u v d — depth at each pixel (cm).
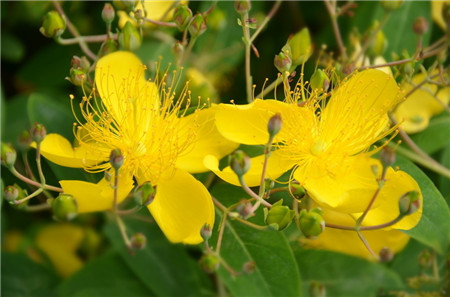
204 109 28
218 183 28
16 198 27
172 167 27
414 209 26
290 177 27
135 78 28
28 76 31
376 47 29
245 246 27
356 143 28
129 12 29
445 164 30
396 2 29
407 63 29
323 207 27
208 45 31
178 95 29
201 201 27
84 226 31
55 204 26
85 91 29
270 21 31
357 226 26
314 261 29
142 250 29
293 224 28
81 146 28
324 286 28
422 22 28
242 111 27
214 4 29
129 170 28
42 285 30
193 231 27
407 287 29
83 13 31
